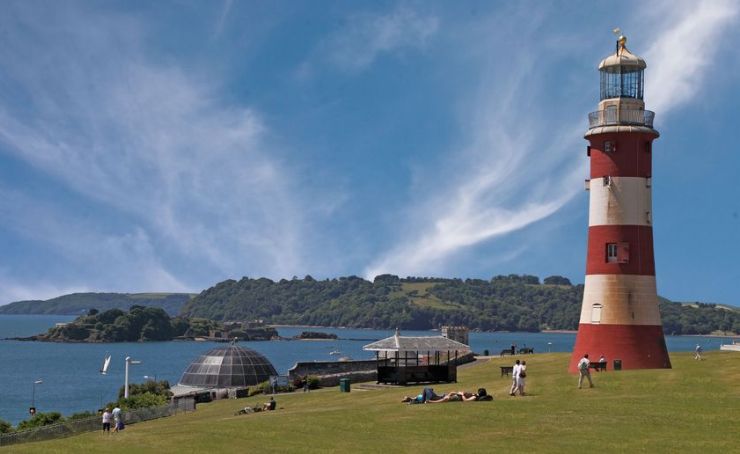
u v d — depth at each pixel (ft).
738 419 147.74
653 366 236.43
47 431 196.13
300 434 151.02
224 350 380.99
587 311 245.24
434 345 260.21
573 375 221.87
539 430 145.18
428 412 166.61
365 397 218.18
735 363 228.43
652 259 243.81
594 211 246.68
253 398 274.98
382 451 133.80
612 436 138.00
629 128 241.76
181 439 150.61
